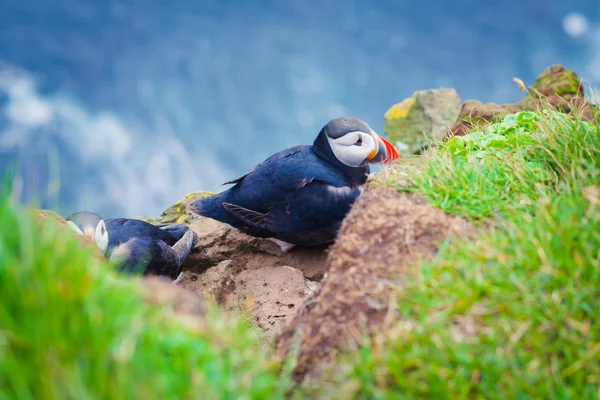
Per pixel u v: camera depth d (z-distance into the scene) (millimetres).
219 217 9945
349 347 5438
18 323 4621
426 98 13023
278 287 9055
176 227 9852
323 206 9352
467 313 5285
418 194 6555
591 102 8438
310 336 5652
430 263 5809
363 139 9523
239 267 9758
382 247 6102
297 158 9680
